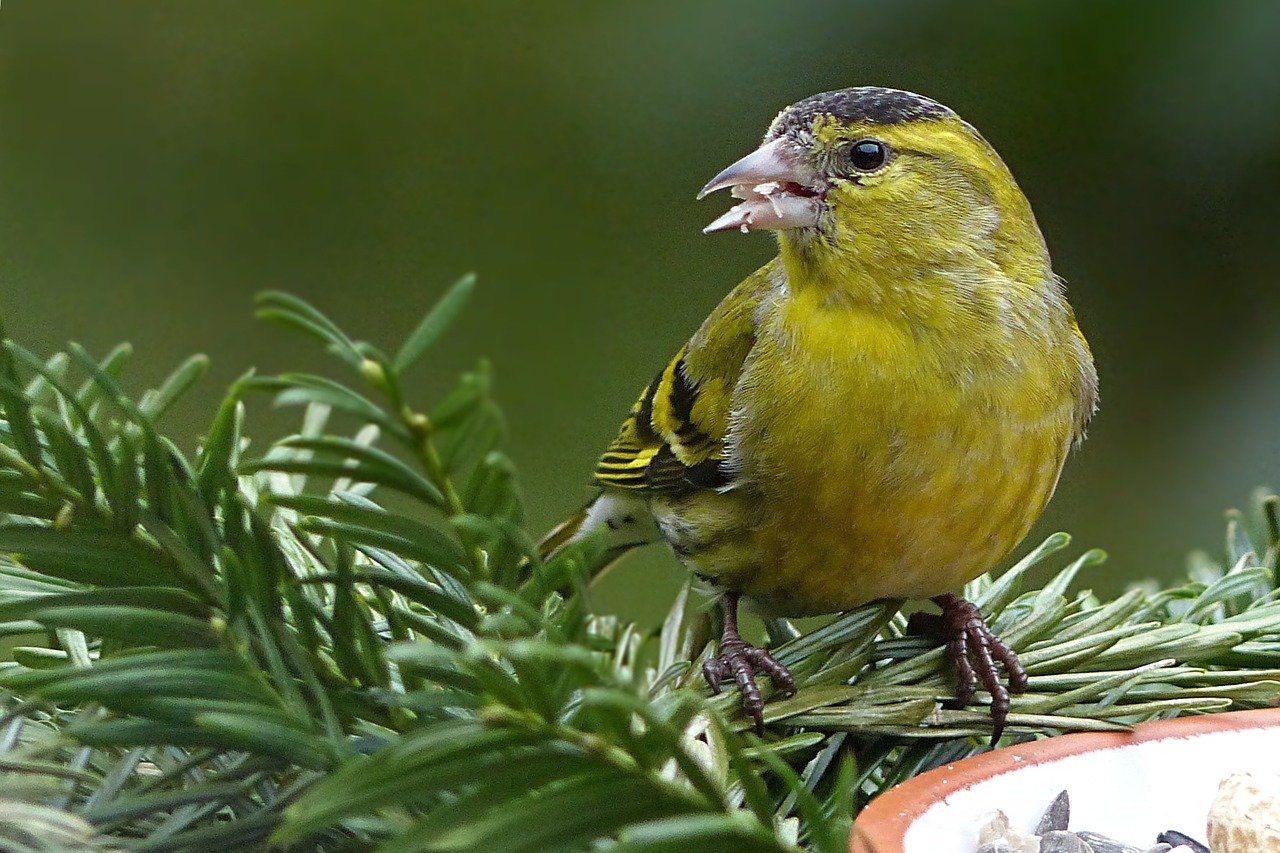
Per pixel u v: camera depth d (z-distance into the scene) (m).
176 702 2.22
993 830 2.24
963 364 2.32
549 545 2.37
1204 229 2.43
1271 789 2.25
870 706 2.28
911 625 2.31
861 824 2.24
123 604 2.23
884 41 2.43
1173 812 2.25
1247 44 2.41
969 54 2.42
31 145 2.46
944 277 2.32
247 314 2.46
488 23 2.47
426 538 2.23
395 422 1.99
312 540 2.27
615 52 2.46
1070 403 2.33
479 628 2.23
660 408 2.35
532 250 2.47
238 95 2.46
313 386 1.96
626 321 2.47
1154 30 2.41
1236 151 2.42
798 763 2.28
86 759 2.24
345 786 2.00
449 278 2.47
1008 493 2.32
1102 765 2.25
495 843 2.01
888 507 2.32
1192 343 2.44
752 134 2.46
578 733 2.09
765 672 2.28
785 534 2.33
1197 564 2.31
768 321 2.34
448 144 2.47
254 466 2.08
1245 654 2.28
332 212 2.46
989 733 2.27
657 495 2.35
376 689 2.24
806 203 2.33
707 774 2.08
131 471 2.23
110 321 2.46
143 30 2.46
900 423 2.32
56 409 2.25
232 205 2.47
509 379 2.47
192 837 2.23
